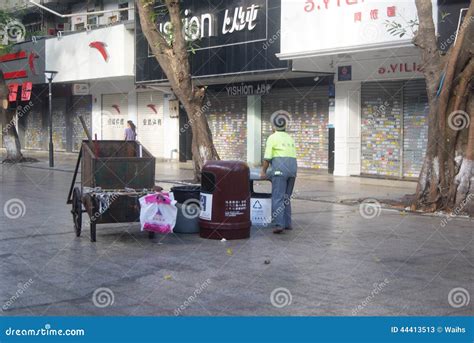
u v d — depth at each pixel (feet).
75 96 108.47
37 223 38.52
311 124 71.31
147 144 94.27
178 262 28.40
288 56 60.75
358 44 54.75
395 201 46.93
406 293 23.49
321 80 68.85
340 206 46.70
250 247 31.63
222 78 72.43
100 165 32.58
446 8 48.70
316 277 25.79
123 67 87.25
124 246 31.86
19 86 108.27
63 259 28.99
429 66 43.55
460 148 42.80
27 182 64.13
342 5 55.83
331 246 31.94
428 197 43.75
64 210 43.80
